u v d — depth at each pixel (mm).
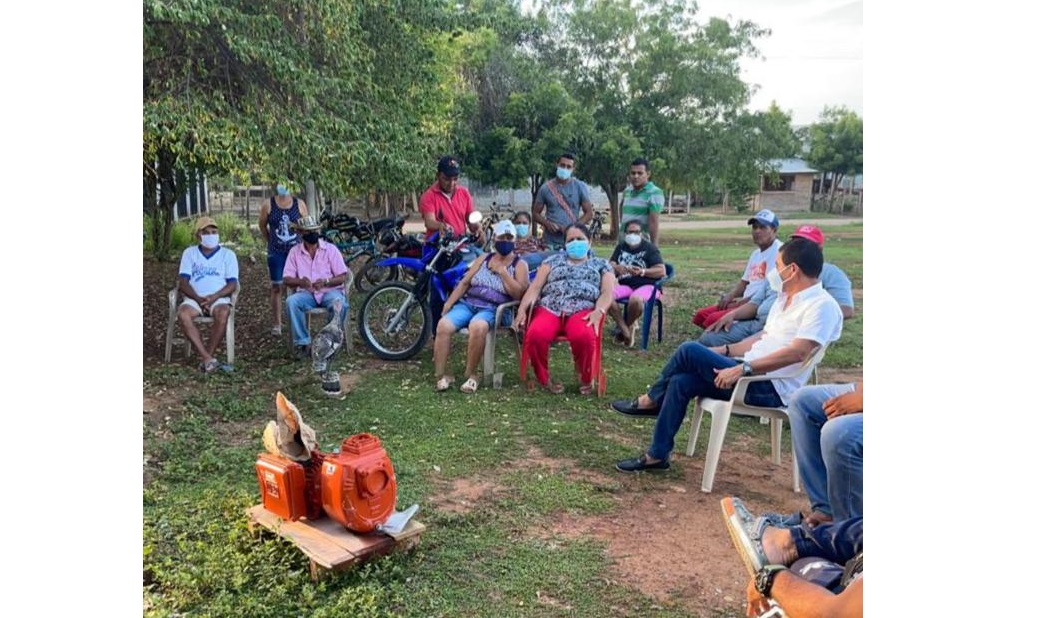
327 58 7500
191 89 6168
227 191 22609
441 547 3172
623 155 17297
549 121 17203
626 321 7035
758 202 31062
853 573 2000
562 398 5406
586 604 2783
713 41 18344
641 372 6188
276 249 6961
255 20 6156
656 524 3473
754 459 4387
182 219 16422
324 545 2902
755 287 5465
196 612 2643
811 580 2102
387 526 3029
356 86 7930
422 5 9656
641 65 18156
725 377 3768
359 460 2938
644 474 4074
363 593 2754
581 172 17938
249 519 3184
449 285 6254
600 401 5367
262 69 6488
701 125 18625
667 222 26625
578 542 3264
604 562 3094
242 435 4543
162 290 9422
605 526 3438
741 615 2732
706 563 3109
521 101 16672
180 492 3654
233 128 6059
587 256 5570
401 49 9711
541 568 3027
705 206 32375
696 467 4207
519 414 5012
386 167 7715
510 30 15836
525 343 5430
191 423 4621
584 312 5469
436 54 13430
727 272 12703
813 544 2236
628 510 3619
